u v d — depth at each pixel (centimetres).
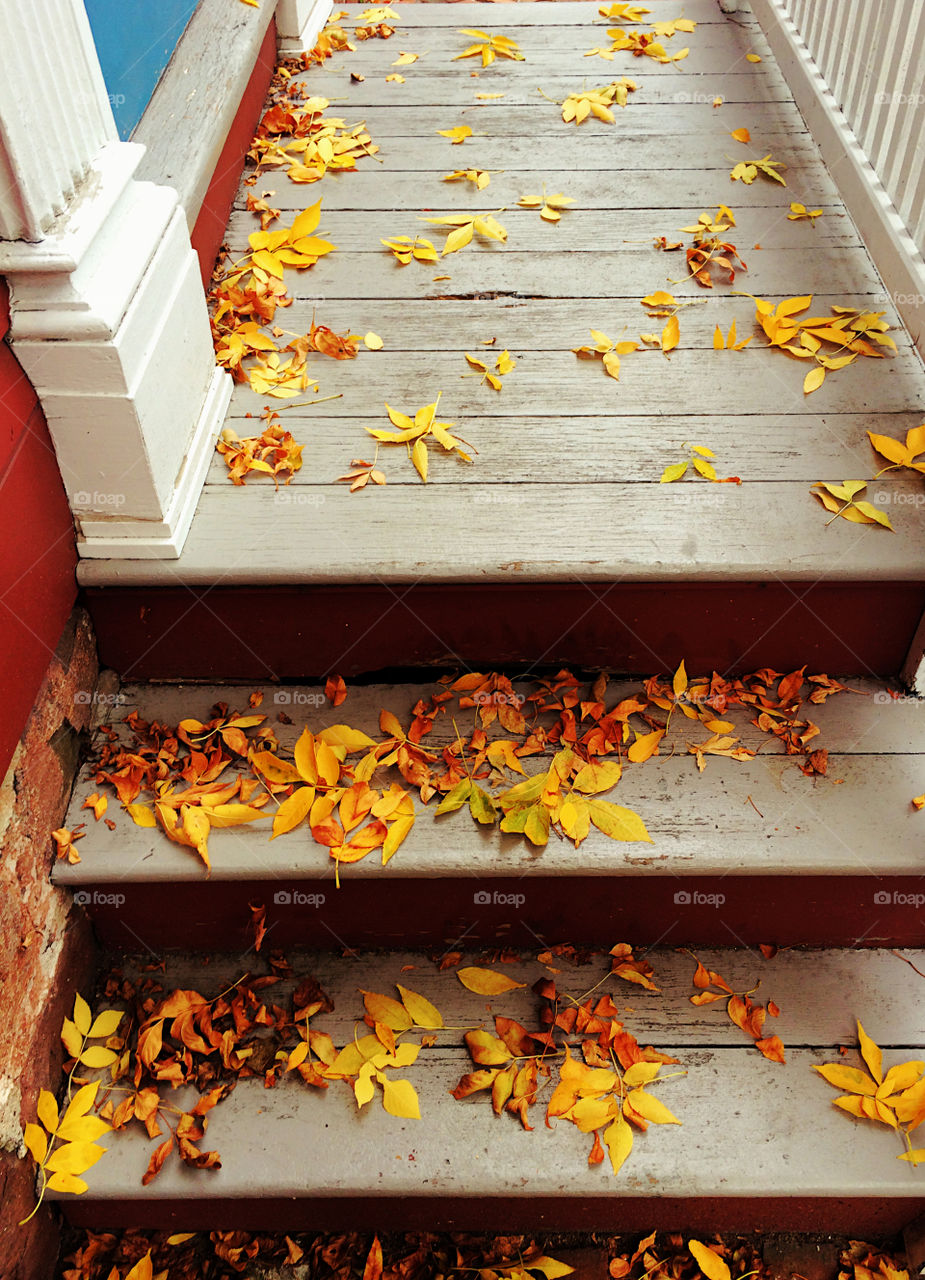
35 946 122
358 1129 123
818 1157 120
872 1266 130
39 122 107
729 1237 133
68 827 129
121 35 164
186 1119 123
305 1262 130
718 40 245
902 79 169
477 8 259
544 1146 121
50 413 121
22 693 120
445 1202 127
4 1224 115
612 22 252
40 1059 123
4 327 113
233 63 187
